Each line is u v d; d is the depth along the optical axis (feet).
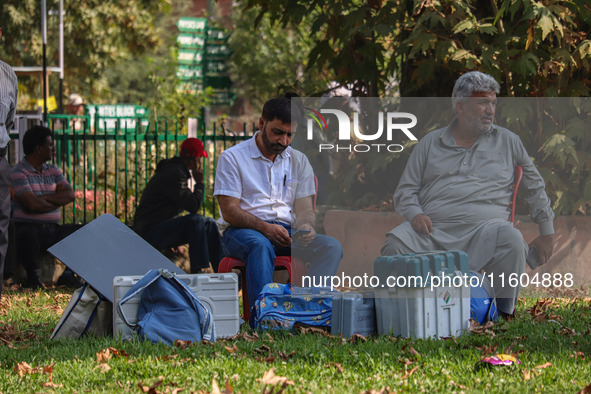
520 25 47.62
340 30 53.52
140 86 238.48
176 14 255.70
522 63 45.06
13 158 77.10
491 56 44.75
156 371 24.85
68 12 164.45
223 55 161.27
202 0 262.06
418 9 45.39
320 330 31.12
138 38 170.19
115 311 30.76
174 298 30.40
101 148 87.86
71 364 26.32
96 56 167.12
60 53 120.78
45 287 55.11
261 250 33.96
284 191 36.17
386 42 54.95
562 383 22.90
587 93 47.55
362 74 54.24
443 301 30.55
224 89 172.65
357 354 26.68
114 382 23.97
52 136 58.03
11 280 55.31
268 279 33.86
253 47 157.28
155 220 54.54
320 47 55.52
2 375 25.07
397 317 30.40
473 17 44.93
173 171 54.54
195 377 23.93
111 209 73.36
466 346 28.50
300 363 25.80
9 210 34.68
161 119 120.37
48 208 55.52
